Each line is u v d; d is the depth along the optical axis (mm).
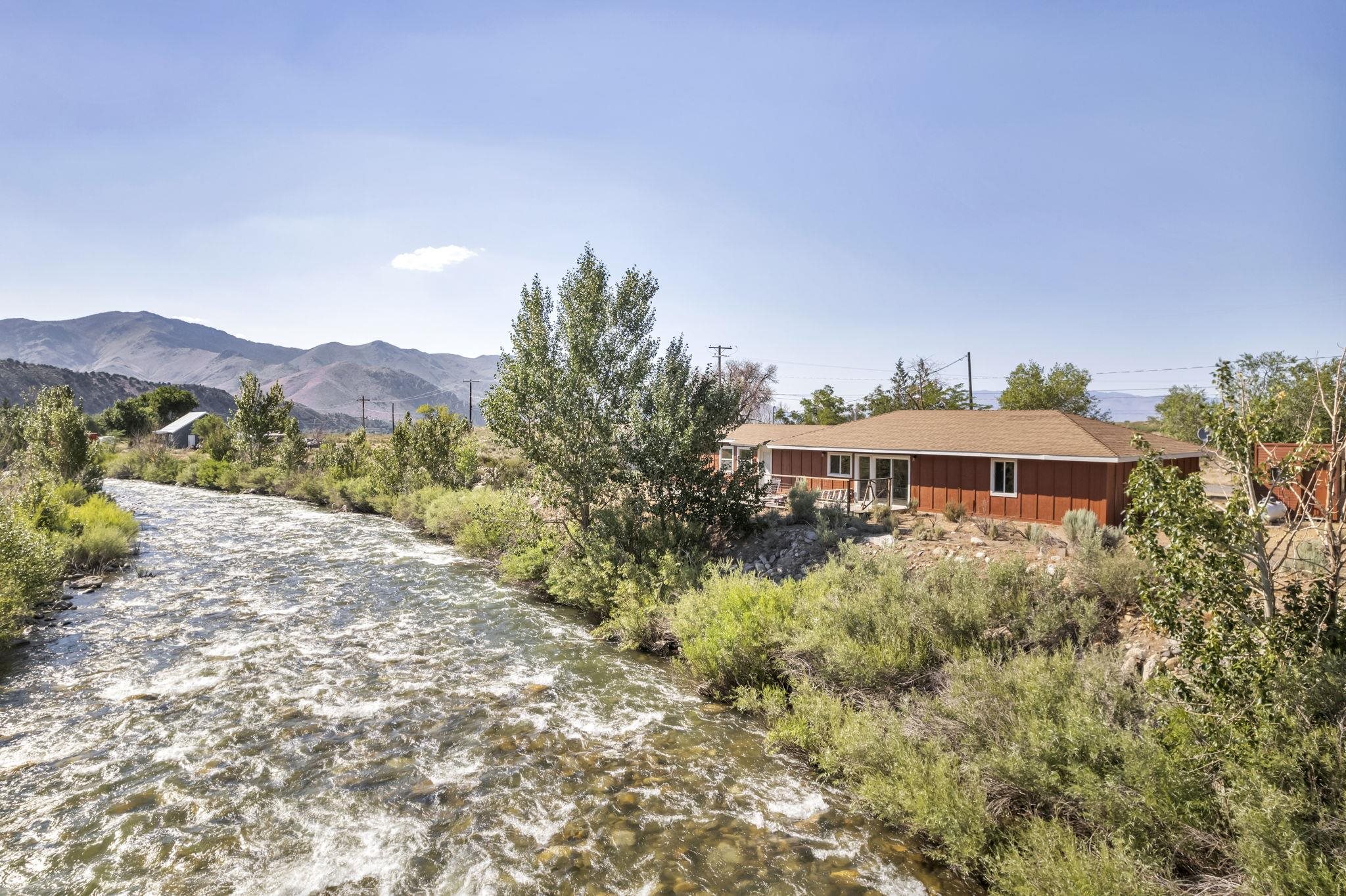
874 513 19422
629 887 6023
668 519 16672
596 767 8250
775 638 10180
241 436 46719
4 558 13391
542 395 17156
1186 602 8500
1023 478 19750
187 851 6414
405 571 19203
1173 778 5562
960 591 10078
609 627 13570
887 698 8695
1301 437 5984
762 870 6285
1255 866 4723
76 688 10266
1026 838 5945
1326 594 5844
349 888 5945
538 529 18641
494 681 11062
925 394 54812
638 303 17922
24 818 6875
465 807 7305
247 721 9305
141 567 18703
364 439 42781
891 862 6434
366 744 8727
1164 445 21234
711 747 8844
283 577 18000
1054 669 7582
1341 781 4926
